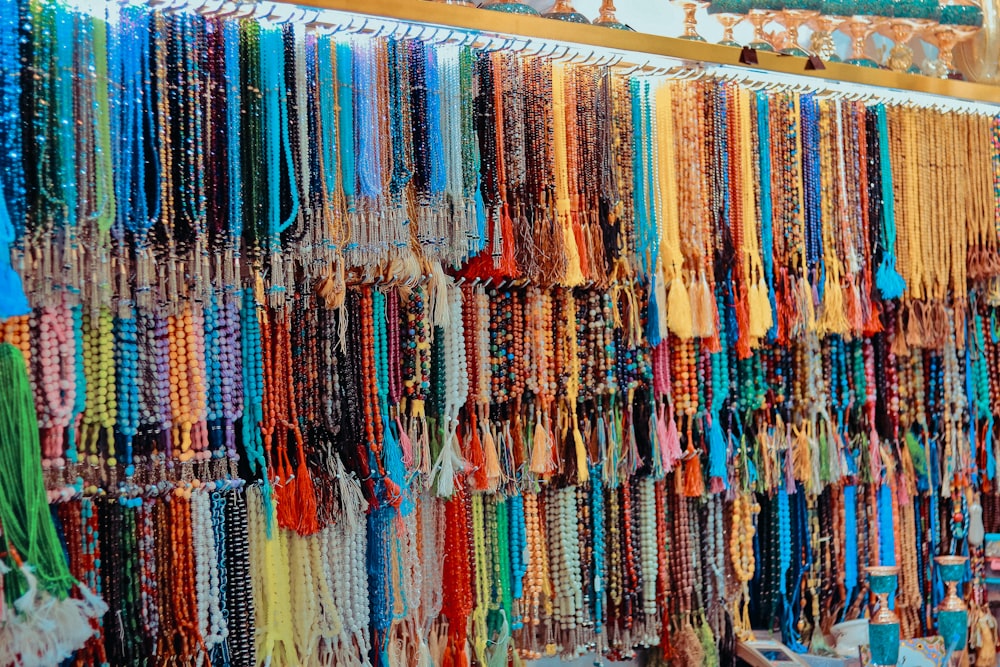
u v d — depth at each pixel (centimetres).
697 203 261
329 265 214
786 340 275
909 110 292
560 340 252
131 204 193
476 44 239
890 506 300
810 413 284
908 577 303
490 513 250
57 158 184
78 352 192
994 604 317
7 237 172
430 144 225
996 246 303
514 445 249
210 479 209
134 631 196
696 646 266
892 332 297
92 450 195
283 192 210
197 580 204
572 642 256
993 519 332
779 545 286
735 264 265
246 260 207
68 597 185
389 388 229
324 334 221
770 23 313
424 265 229
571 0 271
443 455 233
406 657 233
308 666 218
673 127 260
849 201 283
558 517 258
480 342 241
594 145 249
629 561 263
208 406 208
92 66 190
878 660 251
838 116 283
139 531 199
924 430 305
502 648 247
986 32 317
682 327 255
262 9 212
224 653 207
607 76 251
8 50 180
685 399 264
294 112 211
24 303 172
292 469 216
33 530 176
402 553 230
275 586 214
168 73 198
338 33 221
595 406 259
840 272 281
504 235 234
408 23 225
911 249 291
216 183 202
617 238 252
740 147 268
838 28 299
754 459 278
